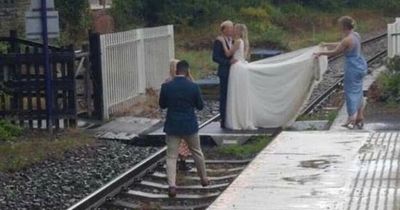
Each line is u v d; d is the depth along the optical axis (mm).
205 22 69125
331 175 16344
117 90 29047
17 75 26109
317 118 26047
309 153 18844
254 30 69312
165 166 20719
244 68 24141
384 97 28672
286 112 24328
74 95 26047
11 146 22578
